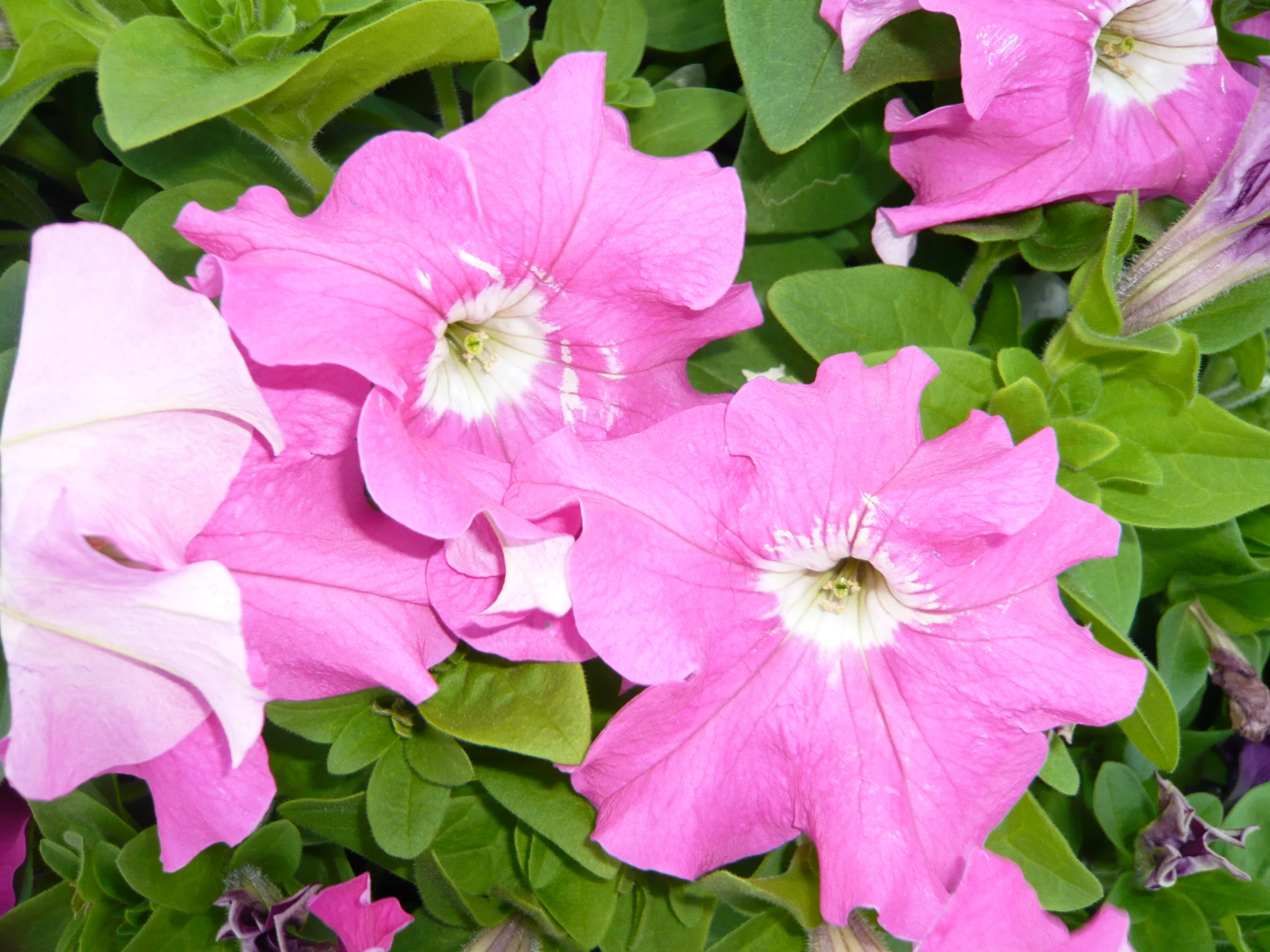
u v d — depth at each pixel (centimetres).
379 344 20
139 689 19
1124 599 24
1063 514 21
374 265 20
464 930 26
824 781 22
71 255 18
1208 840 25
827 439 21
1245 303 25
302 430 20
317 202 25
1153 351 23
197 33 22
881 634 23
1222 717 30
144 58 21
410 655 20
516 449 23
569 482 20
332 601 20
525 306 22
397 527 21
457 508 19
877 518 22
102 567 17
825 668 23
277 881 24
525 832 24
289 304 19
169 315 18
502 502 20
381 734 22
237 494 20
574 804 22
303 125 24
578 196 21
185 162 25
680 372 24
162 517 19
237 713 18
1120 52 25
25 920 25
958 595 22
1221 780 30
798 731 23
